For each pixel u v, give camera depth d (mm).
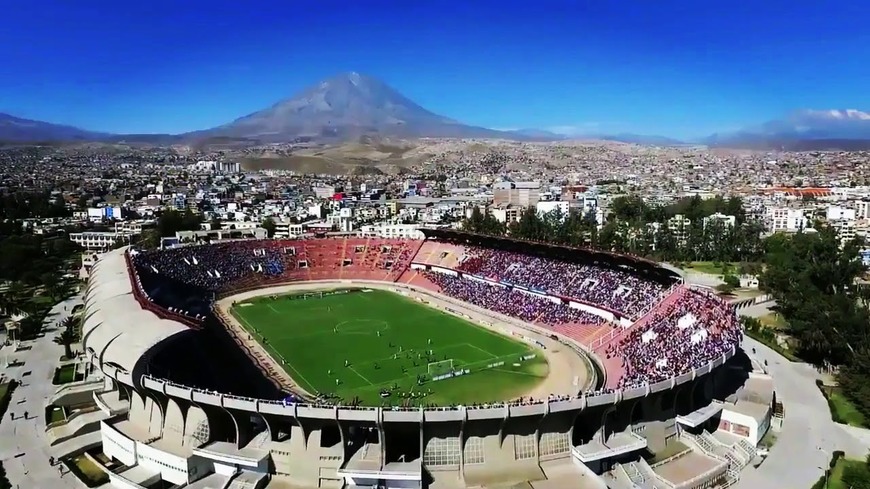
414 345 154125
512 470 87812
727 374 124562
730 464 93812
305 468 88000
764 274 195125
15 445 102562
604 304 163000
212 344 150125
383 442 85312
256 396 119625
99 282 153250
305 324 174500
